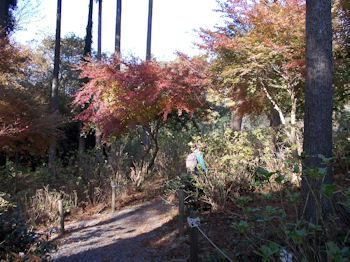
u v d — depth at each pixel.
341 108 10.85
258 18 6.69
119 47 13.61
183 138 11.67
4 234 3.51
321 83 4.03
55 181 9.33
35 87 14.78
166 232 5.54
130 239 5.54
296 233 2.20
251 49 7.14
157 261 4.32
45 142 9.62
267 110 12.17
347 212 3.75
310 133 4.06
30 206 7.24
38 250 3.67
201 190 6.19
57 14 11.97
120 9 13.64
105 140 9.94
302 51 6.64
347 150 6.89
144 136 13.05
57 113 10.68
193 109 8.75
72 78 22.12
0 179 8.55
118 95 8.71
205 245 4.33
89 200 8.66
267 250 2.25
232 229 4.61
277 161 6.56
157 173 11.19
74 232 6.48
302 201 3.91
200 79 8.27
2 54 10.79
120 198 9.13
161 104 8.76
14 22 14.20
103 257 4.73
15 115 8.70
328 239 2.55
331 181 3.94
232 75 7.75
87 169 9.95
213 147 8.09
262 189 6.00
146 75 8.39
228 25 7.83
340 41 7.30
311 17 4.14
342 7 6.86
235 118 13.36
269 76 8.03
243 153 6.55
